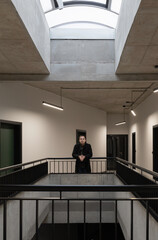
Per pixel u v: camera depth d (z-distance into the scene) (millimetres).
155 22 2680
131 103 8883
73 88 6445
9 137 5402
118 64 4168
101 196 5309
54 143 7113
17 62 4070
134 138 10344
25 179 3727
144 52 3605
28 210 3572
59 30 4766
